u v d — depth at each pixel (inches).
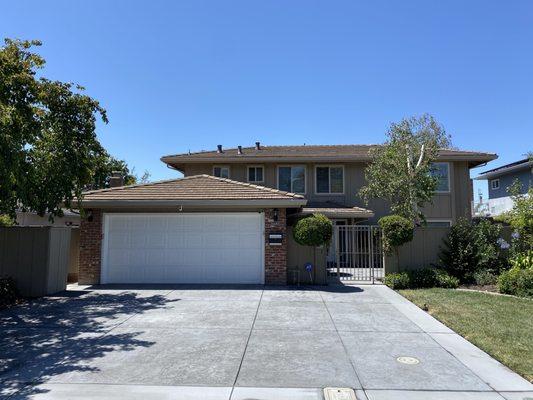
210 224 539.2
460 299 417.1
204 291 477.1
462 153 837.8
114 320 340.8
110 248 541.0
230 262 534.6
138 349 263.4
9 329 315.0
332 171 863.1
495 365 233.0
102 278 535.5
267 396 192.4
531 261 490.3
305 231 501.4
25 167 384.5
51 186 456.1
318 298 434.3
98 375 219.3
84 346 270.8
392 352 256.1
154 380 212.1
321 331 304.3
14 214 463.2
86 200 521.7
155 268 537.6
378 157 730.2
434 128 705.6
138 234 541.3
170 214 541.0
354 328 313.0
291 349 261.6
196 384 206.7
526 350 254.1
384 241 542.3
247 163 866.1
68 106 461.4
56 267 478.0
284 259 528.4
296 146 994.7
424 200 712.4
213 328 313.4
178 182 577.9
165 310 376.8
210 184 570.9
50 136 453.7
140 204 521.0
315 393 195.6
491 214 1035.9
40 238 464.1
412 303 407.5
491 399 189.2
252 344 272.4
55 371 225.5
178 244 538.6
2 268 461.1
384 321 335.0
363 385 204.7
